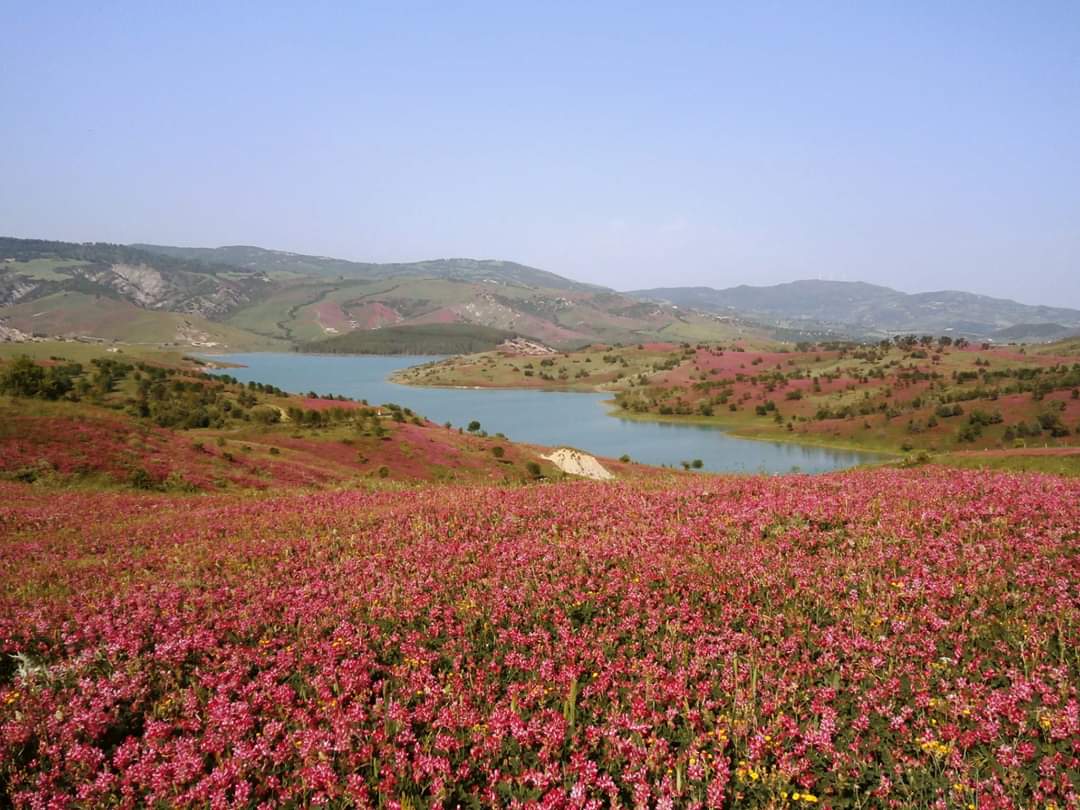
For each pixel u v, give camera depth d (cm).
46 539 2583
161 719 1100
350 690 1136
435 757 945
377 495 3641
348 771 941
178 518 2991
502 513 2483
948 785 878
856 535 1841
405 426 10331
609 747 977
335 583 1714
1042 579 1405
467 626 1397
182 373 18175
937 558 1590
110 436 5775
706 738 965
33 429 5472
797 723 1014
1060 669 1052
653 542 1905
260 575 1850
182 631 1423
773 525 2030
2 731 1023
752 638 1249
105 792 916
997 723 956
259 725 1074
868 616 1323
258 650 1312
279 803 895
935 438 19075
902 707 1036
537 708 1095
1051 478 2486
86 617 1523
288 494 4634
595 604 1485
